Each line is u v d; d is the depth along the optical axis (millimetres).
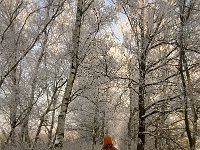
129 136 14766
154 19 12984
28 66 15875
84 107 23109
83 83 15219
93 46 13820
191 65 11812
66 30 15555
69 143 22969
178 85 11859
